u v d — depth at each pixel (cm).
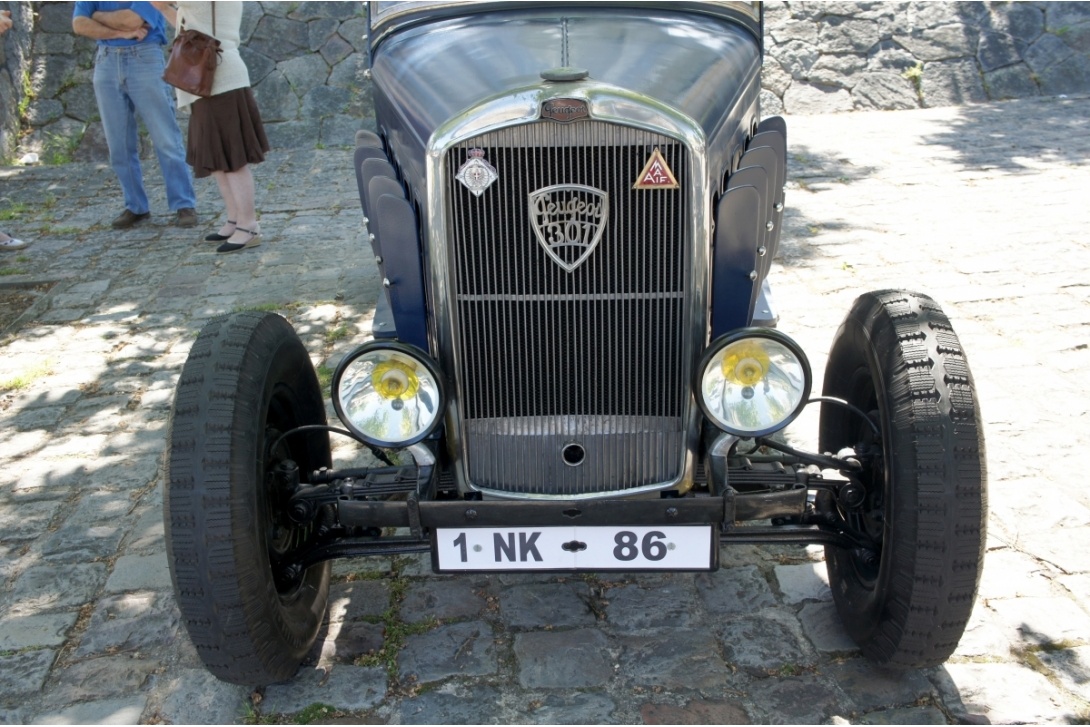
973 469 249
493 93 279
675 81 294
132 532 376
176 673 301
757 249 281
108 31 716
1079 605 312
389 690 291
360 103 1043
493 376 276
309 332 557
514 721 277
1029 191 754
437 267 266
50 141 1005
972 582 251
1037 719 268
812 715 274
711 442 279
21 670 304
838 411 317
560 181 257
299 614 292
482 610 327
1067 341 500
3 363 534
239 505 256
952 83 1073
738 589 332
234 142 674
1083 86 1073
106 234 764
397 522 270
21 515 389
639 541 270
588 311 268
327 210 802
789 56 1091
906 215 715
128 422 466
